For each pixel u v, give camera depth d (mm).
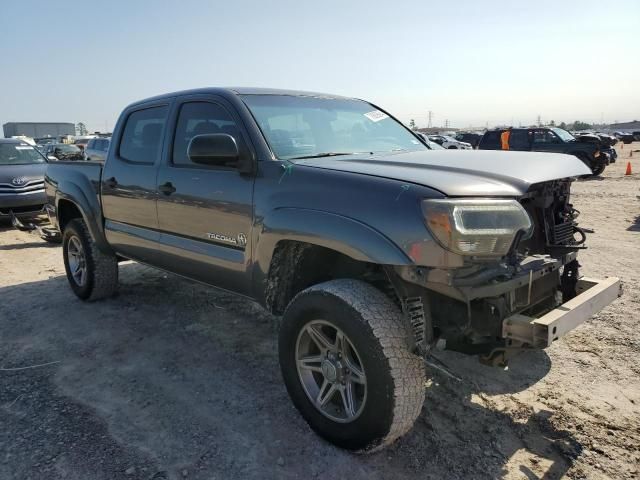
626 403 3250
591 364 3758
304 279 3254
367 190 2643
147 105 4391
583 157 19109
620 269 6191
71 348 4246
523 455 2787
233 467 2701
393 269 2641
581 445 2854
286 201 2959
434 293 2762
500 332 2627
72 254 5586
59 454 2818
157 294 5582
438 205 2404
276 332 4516
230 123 3486
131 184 4324
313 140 3578
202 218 3584
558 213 3330
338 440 2777
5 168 10312
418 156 3246
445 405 3271
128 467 2707
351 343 2631
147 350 4180
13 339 4465
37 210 10312
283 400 3369
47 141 43375
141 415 3207
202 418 3164
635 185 16328
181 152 3893
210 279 3703
